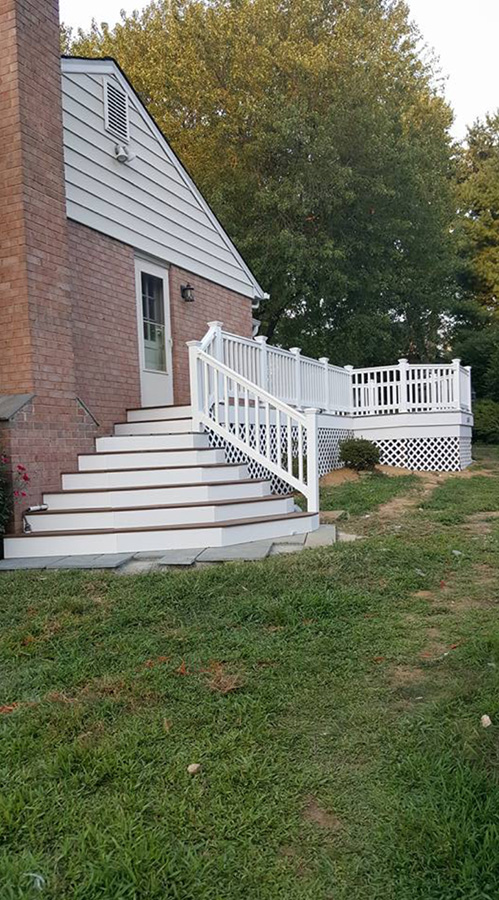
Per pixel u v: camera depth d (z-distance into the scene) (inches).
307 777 79.7
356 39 733.3
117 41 769.6
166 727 92.4
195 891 61.3
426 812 70.9
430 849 65.4
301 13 710.5
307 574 168.2
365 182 635.5
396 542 209.8
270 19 685.9
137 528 212.2
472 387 812.0
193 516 218.7
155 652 122.4
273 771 81.0
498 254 957.2
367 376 547.5
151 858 64.8
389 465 475.5
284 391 369.7
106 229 295.3
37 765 83.6
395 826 69.5
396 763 82.3
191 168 687.7
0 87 220.4
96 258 288.0
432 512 283.7
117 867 63.5
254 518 225.9
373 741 88.0
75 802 75.1
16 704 103.3
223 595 153.9
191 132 679.7
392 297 729.6
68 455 239.5
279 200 616.4
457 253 923.4
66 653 124.3
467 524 256.1
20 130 219.1
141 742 88.5
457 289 948.6
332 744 87.7
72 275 271.4
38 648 127.3
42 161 229.9
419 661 115.7
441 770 79.1
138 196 321.4
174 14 704.4
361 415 487.5
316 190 623.2
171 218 349.4
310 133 625.9
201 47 666.2
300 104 631.2
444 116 921.5
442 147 858.8
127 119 311.3
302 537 223.1
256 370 333.7
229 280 415.2
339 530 246.5
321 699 101.2
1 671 118.0
